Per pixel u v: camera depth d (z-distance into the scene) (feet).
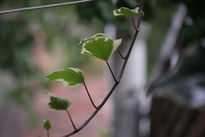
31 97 8.43
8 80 9.05
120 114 6.61
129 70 6.47
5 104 10.91
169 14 5.29
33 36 6.98
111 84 6.72
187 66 3.85
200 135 5.42
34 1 5.20
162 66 6.35
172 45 5.82
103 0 3.68
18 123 14.89
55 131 16.99
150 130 6.39
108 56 1.88
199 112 5.36
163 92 3.67
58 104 1.92
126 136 6.61
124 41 4.74
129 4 3.17
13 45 6.72
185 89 3.59
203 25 3.82
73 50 7.30
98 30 5.15
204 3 3.53
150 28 6.48
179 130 5.71
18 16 6.68
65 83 1.98
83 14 3.92
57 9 6.93
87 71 20.48
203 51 3.92
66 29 6.97
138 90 6.52
